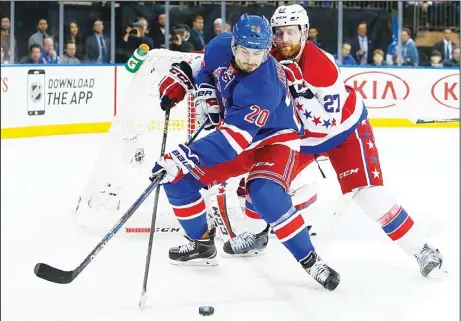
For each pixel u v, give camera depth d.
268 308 3.59
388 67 10.66
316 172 7.49
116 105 10.18
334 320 3.45
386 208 4.04
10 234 4.94
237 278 4.05
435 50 11.58
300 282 3.99
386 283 3.99
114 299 3.69
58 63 10.05
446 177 7.25
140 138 5.16
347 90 4.12
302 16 3.78
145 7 11.26
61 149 8.67
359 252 4.58
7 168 7.47
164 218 4.85
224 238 4.79
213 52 3.79
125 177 5.06
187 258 4.18
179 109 6.14
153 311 3.54
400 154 8.59
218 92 3.84
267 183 3.74
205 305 3.62
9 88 9.12
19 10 10.83
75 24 11.05
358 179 4.06
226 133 3.63
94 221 4.96
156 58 4.89
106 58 11.27
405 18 11.74
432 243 4.78
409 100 10.73
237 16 11.59
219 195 4.58
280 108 3.78
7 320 3.38
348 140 4.07
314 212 5.50
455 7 11.72
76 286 3.88
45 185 6.68
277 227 3.79
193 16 11.45
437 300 3.73
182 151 3.64
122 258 4.40
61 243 4.73
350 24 11.50
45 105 9.48
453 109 10.77
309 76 3.80
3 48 10.80
